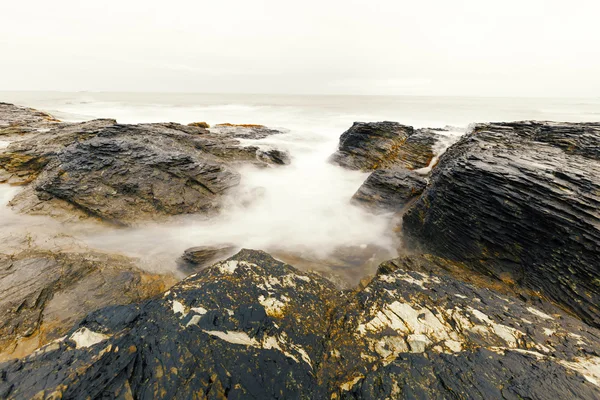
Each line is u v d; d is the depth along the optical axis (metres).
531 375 3.85
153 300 5.32
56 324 6.34
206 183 12.99
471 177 8.52
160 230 11.07
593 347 4.52
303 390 3.91
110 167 12.63
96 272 8.05
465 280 7.41
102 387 3.66
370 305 5.61
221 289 5.57
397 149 18.03
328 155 21.58
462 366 4.05
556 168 7.79
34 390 3.56
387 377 3.96
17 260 8.12
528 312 5.41
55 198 11.84
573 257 6.40
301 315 5.34
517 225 7.30
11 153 14.58
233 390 3.77
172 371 3.90
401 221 11.38
